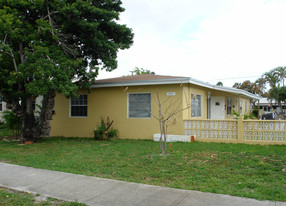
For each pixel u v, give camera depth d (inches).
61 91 406.3
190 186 212.1
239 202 175.6
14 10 425.1
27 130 473.7
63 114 594.2
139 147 394.6
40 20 415.2
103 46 455.8
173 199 184.9
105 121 542.9
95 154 350.6
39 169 281.0
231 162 281.4
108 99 544.4
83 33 461.7
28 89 415.8
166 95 484.4
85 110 573.9
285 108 1573.6
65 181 235.0
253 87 1727.4
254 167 263.0
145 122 504.7
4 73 419.8
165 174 246.5
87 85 480.4
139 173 254.4
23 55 446.9
